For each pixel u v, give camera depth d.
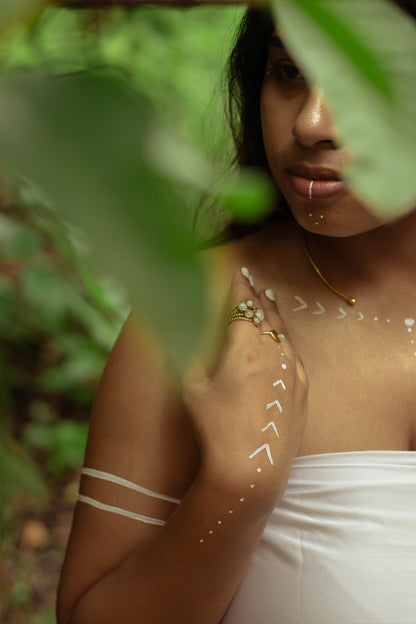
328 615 0.98
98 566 1.01
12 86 0.17
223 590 0.95
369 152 0.17
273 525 1.03
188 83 2.75
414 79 0.18
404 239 1.04
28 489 0.30
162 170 0.17
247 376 0.94
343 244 1.06
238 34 1.09
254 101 1.11
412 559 0.98
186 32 2.86
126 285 0.16
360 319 1.06
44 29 0.83
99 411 1.02
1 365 0.35
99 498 1.01
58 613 1.05
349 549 0.99
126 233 0.16
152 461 1.00
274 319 1.01
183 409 0.98
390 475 1.01
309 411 1.03
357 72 0.18
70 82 0.17
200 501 0.91
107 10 0.36
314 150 0.81
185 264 0.16
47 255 1.93
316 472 1.01
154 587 0.94
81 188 0.17
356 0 0.19
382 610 0.97
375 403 1.03
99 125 0.17
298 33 0.19
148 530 1.00
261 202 0.23
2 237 1.87
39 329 2.43
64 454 2.85
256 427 0.92
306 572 1.00
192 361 0.17
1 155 0.17
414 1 0.35
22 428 2.81
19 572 2.62
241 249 1.08
